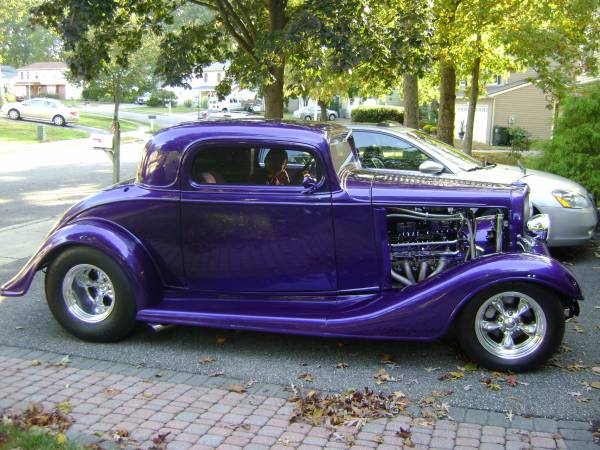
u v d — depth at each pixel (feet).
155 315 16.29
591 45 46.24
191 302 16.67
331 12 25.81
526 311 14.67
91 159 74.59
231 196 15.92
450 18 44.29
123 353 16.03
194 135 16.12
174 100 245.65
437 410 12.75
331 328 15.21
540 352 14.49
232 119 17.17
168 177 16.26
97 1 25.75
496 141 115.24
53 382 14.12
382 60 28.58
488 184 16.65
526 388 13.88
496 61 60.54
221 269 16.33
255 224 15.90
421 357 15.78
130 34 32.27
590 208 24.88
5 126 112.06
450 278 14.69
